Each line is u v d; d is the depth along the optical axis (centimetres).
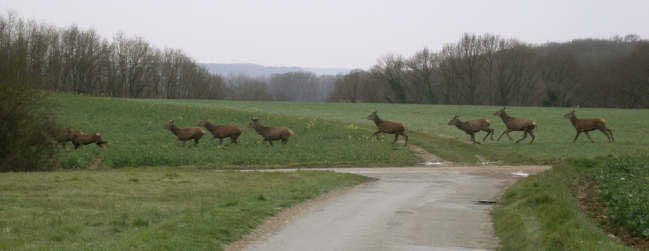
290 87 16800
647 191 1295
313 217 1154
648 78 8162
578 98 9194
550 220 968
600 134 3953
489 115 5966
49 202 1184
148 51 9875
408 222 1106
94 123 3606
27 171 2100
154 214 1109
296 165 2552
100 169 2300
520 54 9581
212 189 1488
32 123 2192
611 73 8675
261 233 987
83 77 9081
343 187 1684
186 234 889
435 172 2258
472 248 886
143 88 10038
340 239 939
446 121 5050
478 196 1509
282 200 1319
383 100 11056
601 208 1273
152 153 2538
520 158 2794
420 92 10731
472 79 10144
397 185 1777
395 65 10462
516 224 1002
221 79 11100
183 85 10475
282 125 3991
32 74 2223
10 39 7200
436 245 902
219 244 876
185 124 3856
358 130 3781
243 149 2850
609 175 1723
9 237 864
